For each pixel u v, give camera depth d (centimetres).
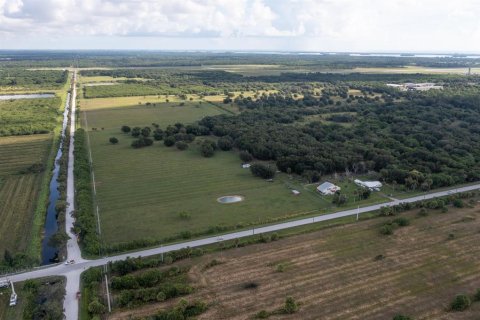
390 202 14600
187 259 10900
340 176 17525
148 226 12850
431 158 18288
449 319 8575
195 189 16112
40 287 9525
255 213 13788
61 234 11338
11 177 17362
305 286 9681
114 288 9594
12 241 12012
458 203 14038
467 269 10412
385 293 9425
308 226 12762
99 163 19575
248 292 9462
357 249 11356
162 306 8975
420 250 11312
